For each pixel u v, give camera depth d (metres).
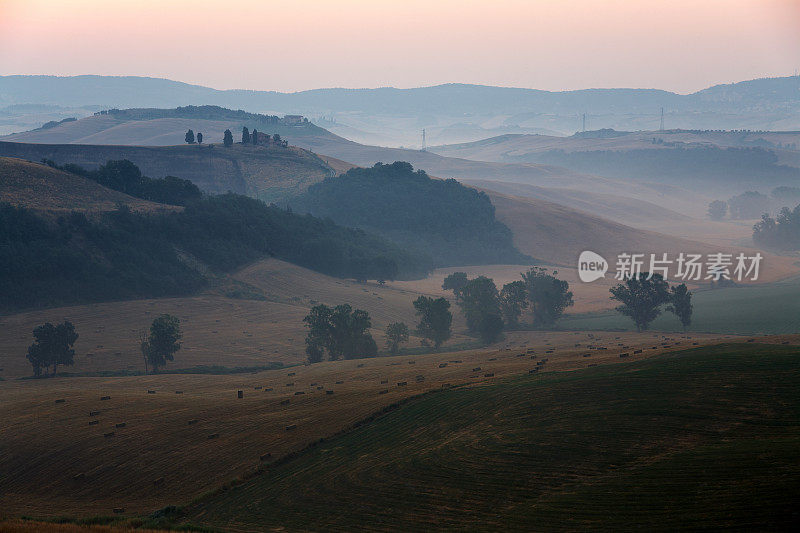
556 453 80.94
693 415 85.00
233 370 199.38
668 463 73.00
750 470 67.81
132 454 103.31
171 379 175.00
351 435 100.75
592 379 108.38
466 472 80.06
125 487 93.75
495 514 69.25
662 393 94.75
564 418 91.81
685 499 64.88
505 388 111.12
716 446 75.25
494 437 89.44
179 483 92.69
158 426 114.19
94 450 105.69
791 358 102.06
